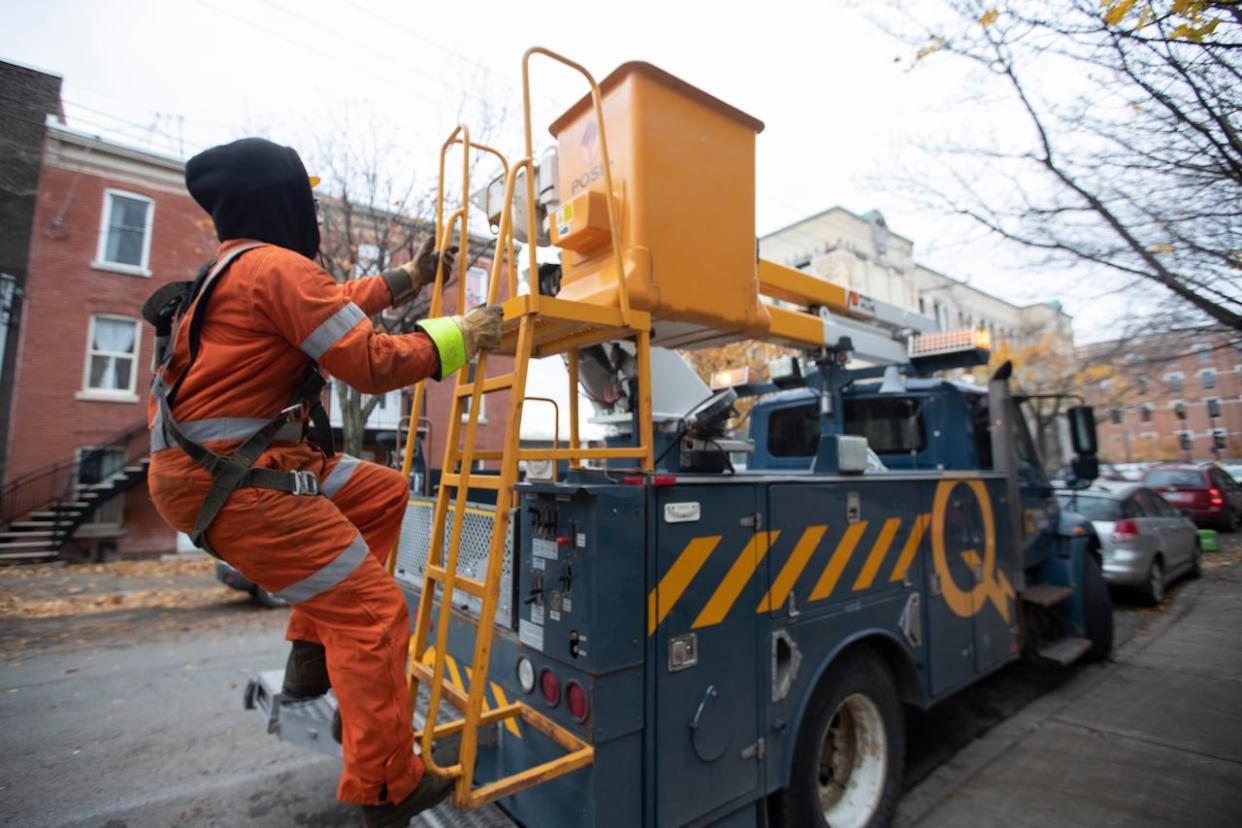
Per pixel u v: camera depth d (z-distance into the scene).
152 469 1.54
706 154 2.52
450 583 1.87
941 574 3.46
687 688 2.15
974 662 3.67
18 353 12.71
